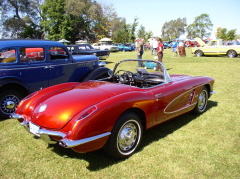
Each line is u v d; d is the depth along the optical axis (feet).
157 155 10.13
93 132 8.36
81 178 8.54
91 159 9.89
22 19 169.99
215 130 12.91
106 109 8.62
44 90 11.62
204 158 9.86
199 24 291.17
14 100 15.80
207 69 37.65
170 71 35.86
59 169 9.17
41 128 9.03
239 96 20.35
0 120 15.19
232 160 9.70
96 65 22.84
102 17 192.54
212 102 18.57
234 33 205.77
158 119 11.31
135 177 8.56
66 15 156.04
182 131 12.81
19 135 12.62
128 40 181.37
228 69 37.60
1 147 11.13
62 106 9.15
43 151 10.73
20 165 9.50
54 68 18.25
